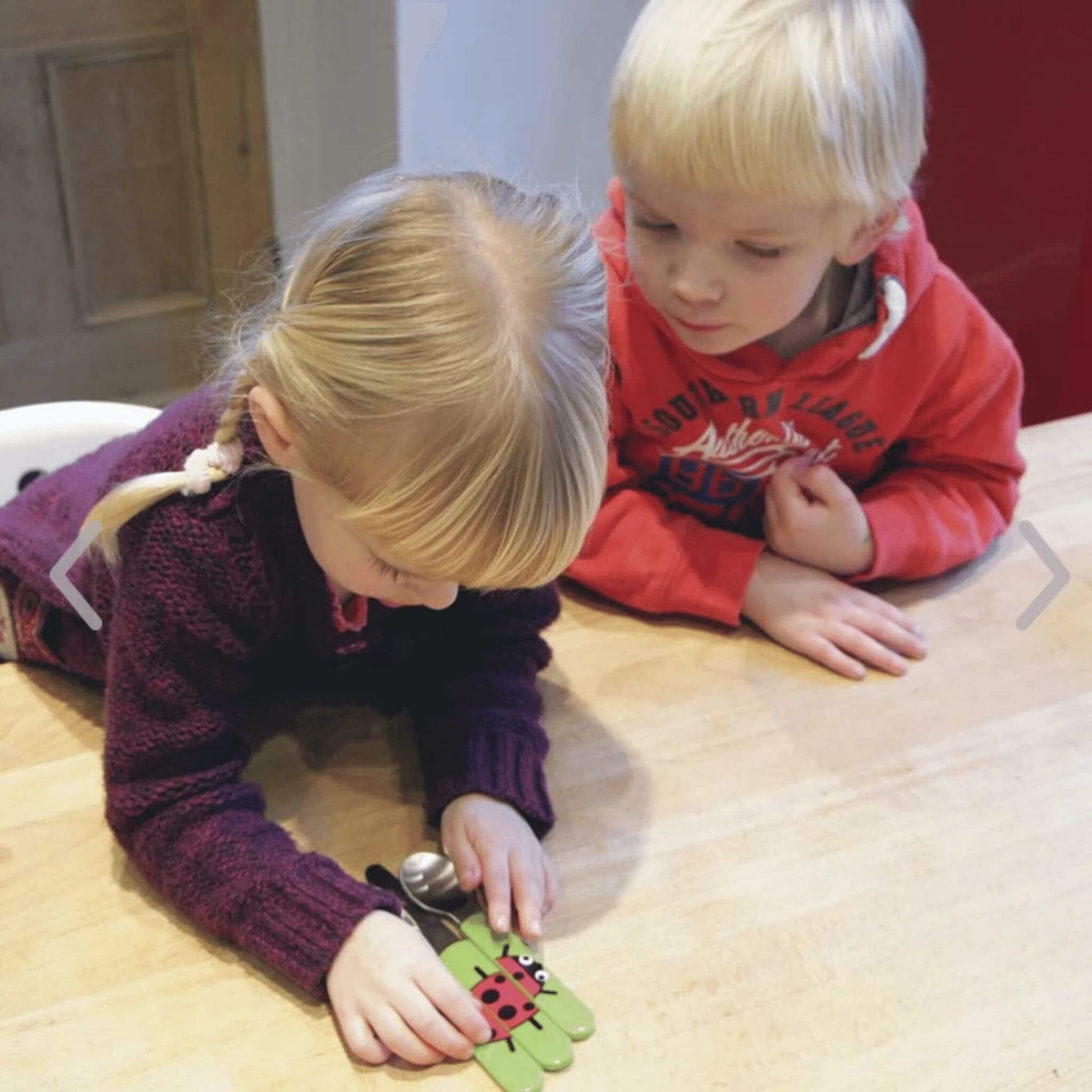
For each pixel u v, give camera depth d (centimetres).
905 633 92
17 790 76
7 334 186
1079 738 85
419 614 84
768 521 99
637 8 163
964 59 151
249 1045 62
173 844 69
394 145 147
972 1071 63
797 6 78
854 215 82
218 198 185
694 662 91
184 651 70
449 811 75
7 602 86
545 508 57
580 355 58
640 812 77
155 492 68
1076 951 70
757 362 94
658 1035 64
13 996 64
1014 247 154
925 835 77
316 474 60
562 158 170
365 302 57
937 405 99
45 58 167
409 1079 61
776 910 71
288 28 166
